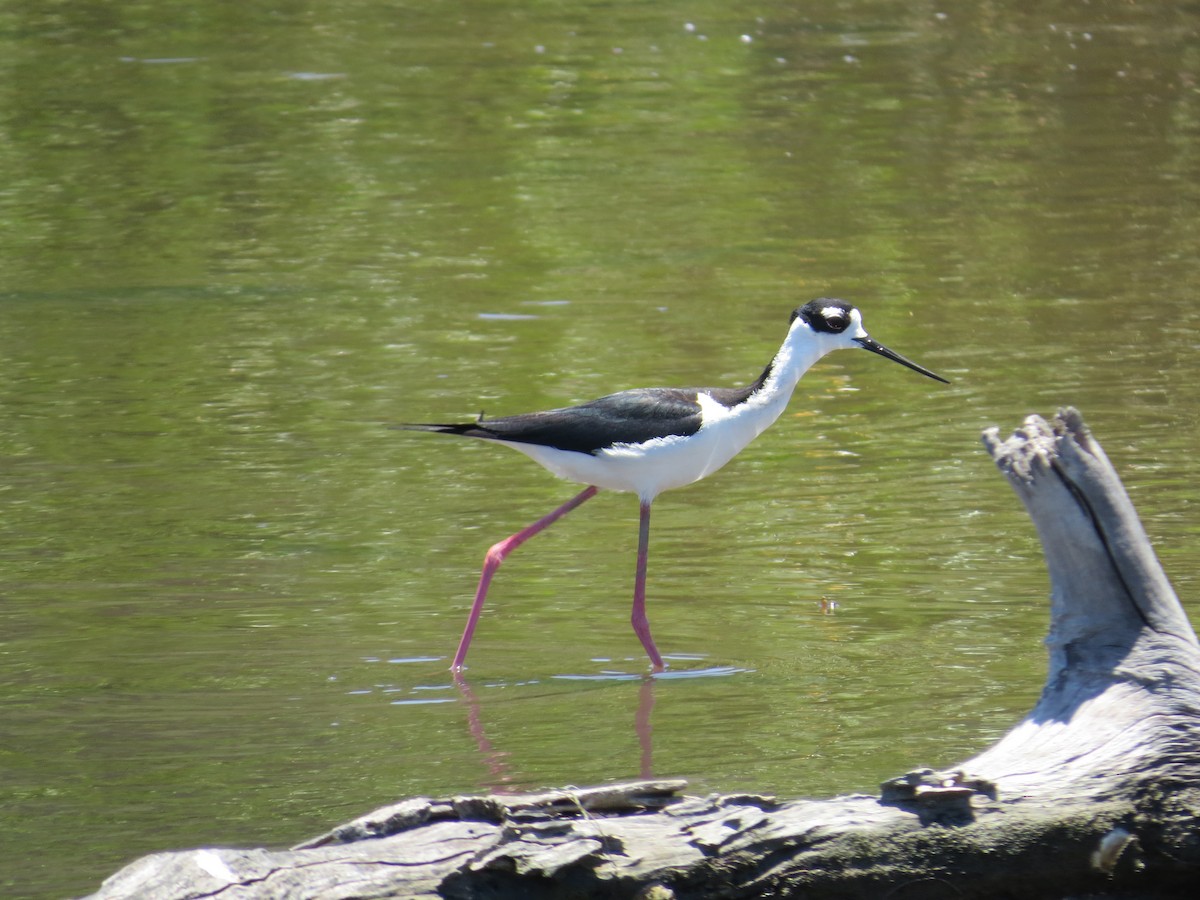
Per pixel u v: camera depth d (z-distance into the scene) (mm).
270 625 10664
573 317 18094
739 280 19344
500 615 10914
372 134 25609
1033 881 6641
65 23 31531
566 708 9250
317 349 17266
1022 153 24484
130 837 7578
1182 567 11023
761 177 23594
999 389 15641
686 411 10742
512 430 10688
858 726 8820
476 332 17672
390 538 12430
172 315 18453
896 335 17406
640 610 10195
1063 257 19922
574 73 28641
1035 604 10797
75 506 13055
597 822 6355
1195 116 26094
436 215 22078
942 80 28469
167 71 28516
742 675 9711
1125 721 6910
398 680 9734
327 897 5926
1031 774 6801
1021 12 33000
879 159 24328
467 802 6316
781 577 11477
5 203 22625
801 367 11109
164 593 11227
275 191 23094
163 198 22828
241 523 12727
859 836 6465
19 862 7305
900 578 11344
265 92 27453
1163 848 6727
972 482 13344
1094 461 7219
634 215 22000
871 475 13617
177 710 9227
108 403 15773
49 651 10164
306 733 8898
